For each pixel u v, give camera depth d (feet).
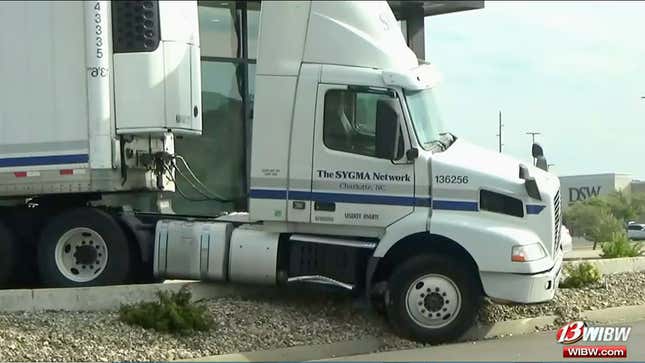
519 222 30.63
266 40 32.42
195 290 33.60
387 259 31.83
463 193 30.81
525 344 30.73
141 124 34.63
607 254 53.11
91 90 34.30
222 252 33.35
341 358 28.63
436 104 33.30
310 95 31.83
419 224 30.63
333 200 31.63
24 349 26.94
